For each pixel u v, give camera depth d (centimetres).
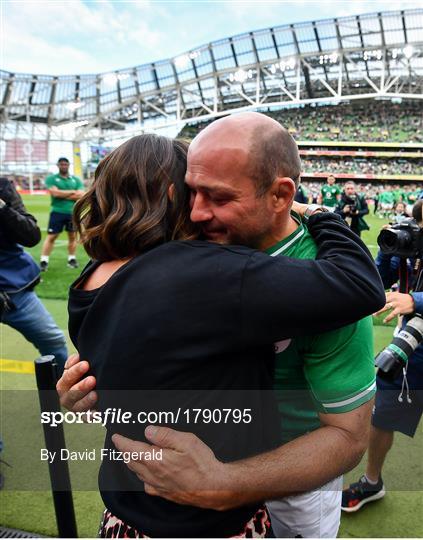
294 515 111
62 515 125
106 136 3653
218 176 69
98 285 79
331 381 76
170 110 3484
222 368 70
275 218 75
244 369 72
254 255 69
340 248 75
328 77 2855
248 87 3056
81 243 82
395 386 166
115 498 82
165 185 79
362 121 2786
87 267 86
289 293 65
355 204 588
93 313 74
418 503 185
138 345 68
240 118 71
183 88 3234
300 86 2942
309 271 68
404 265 161
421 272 149
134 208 77
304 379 83
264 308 65
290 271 67
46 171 3959
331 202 722
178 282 67
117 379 70
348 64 2758
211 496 72
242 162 68
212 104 3216
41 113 3697
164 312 66
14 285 217
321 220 86
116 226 76
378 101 2862
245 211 71
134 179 78
